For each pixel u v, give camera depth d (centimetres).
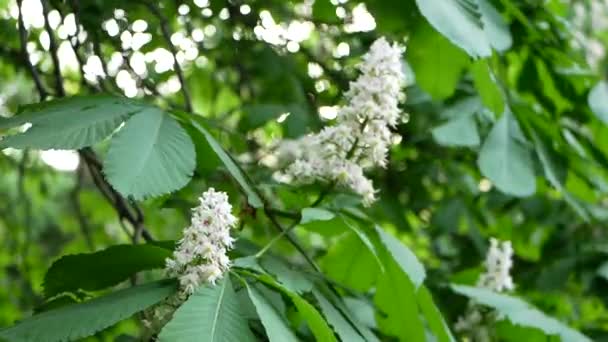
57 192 675
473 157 442
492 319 308
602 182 344
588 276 415
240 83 440
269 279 197
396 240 238
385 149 245
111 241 620
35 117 210
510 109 298
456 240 497
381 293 245
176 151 206
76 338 178
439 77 286
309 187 252
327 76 424
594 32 518
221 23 414
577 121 343
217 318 180
